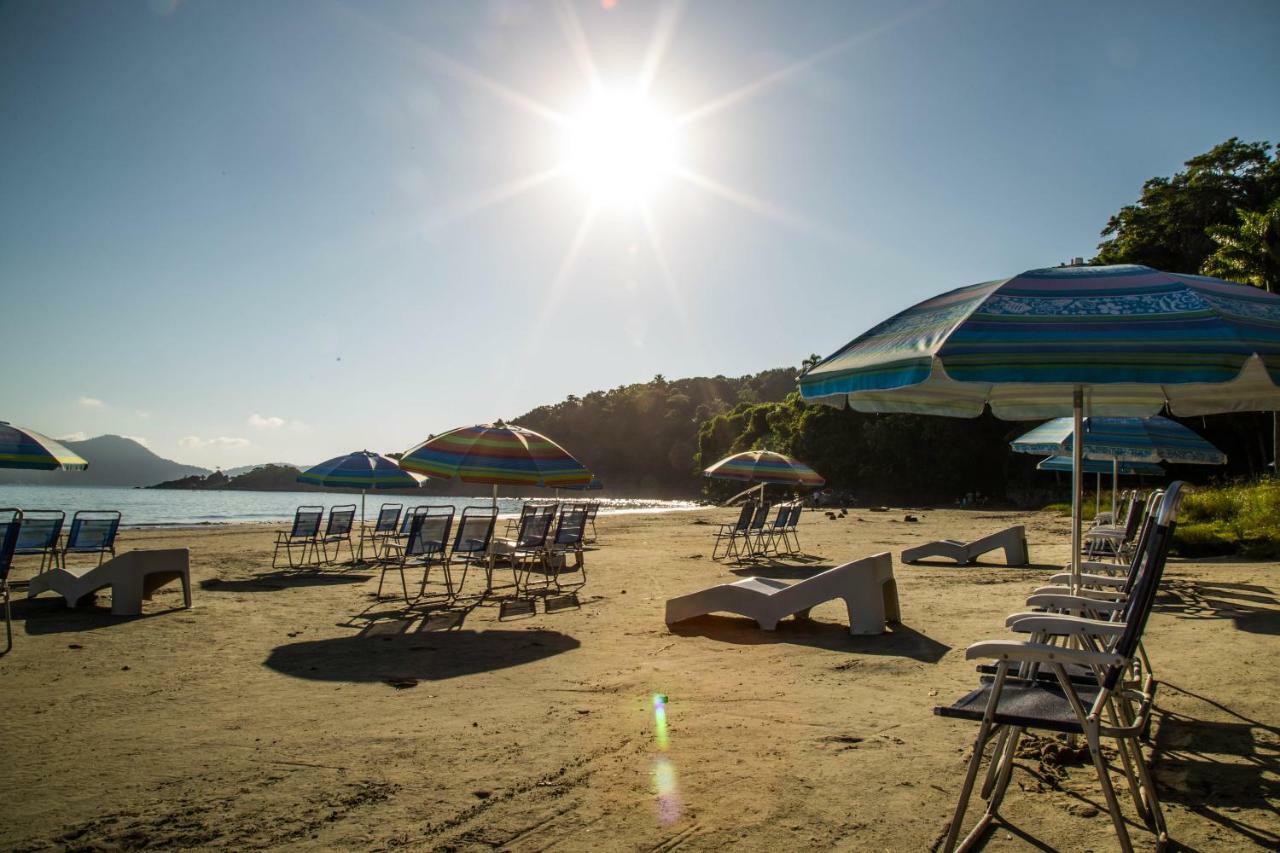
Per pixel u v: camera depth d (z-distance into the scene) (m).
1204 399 5.19
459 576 12.59
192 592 10.55
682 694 5.43
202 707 5.14
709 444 100.44
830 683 5.70
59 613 8.84
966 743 4.32
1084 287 3.43
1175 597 9.27
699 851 3.08
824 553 16.78
